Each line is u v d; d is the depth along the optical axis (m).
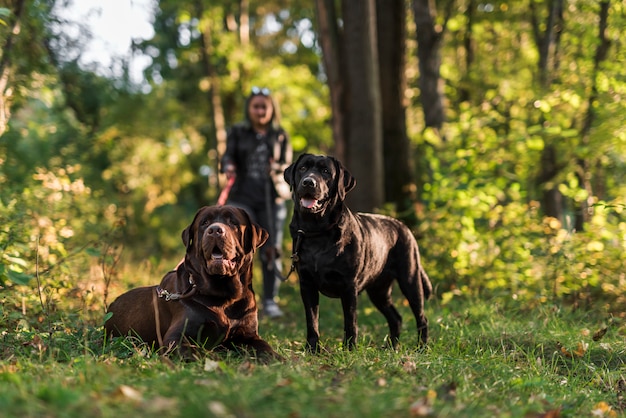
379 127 10.55
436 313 7.86
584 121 11.50
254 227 5.30
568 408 4.34
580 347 6.01
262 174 8.12
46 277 6.50
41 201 7.86
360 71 10.38
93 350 4.99
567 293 8.38
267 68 20.06
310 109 20.75
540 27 13.82
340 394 3.49
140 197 24.08
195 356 4.59
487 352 5.61
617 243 8.77
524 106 12.83
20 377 3.87
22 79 9.23
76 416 3.06
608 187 12.61
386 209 10.24
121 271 9.23
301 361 4.70
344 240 5.62
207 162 25.06
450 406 3.67
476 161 10.40
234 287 5.09
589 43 11.75
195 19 19.09
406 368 4.77
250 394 3.36
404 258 6.46
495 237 9.28
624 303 7.87
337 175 5.66
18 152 11.01
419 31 12.96
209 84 19.45
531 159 11.84
